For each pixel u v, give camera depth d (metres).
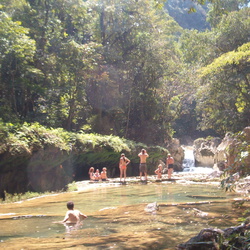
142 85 33.41
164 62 33.16
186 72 34.50
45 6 24.34
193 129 52.31
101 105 29.50
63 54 23.47
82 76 24.83
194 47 33.22
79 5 26.16
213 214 6.58
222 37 30.31
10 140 11.61
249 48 25.16
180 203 8.34
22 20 22.48
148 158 25.86
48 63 22.81
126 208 7.90
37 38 23.05
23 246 4.45
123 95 32.22
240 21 29.69
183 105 39.97
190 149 41.22
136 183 16.95
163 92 35.69
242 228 3.68
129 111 31.61
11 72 19.09
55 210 8.40
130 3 31.19
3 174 11.59
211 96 30.89
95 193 12.63
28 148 12.33
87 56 24.41
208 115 37.88
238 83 29.00
